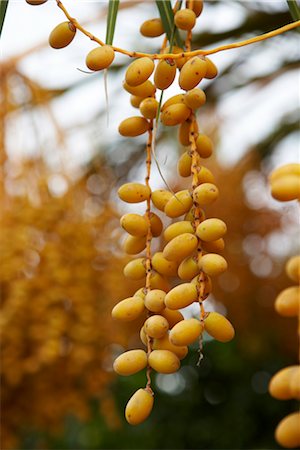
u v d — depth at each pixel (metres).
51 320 1.22
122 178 1.65
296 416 0.53
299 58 1.57
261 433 1.82
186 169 0.68
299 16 0.72
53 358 1.20
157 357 0.61
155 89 0.69
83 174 1.41
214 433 1.85
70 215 1.30
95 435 1.97
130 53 0.65
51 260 1.24
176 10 0.73
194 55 0.66
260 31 1.39
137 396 0.61
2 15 0.70
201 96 0.66
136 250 0.69
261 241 1.67
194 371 1.91
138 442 1.93
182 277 0.63
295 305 0.55
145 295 0.65
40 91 1.38
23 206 1.29
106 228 1.33
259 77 1.61
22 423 1.31
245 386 1.85
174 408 1.91
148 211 0.68
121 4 1.57
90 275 1.28
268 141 1.74
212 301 1.67
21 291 1.20
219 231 0.63
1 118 1.33
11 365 1.22
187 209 0.65
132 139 1.64
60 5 0.65
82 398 1.30
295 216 1.67
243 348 1.77
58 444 1.94
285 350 1.73
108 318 1.29
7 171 1.31
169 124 0.67
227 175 1.70
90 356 1.26
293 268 0.55
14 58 1.37
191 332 0.60
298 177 0.56
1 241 1.25
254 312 1.67
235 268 1.65
